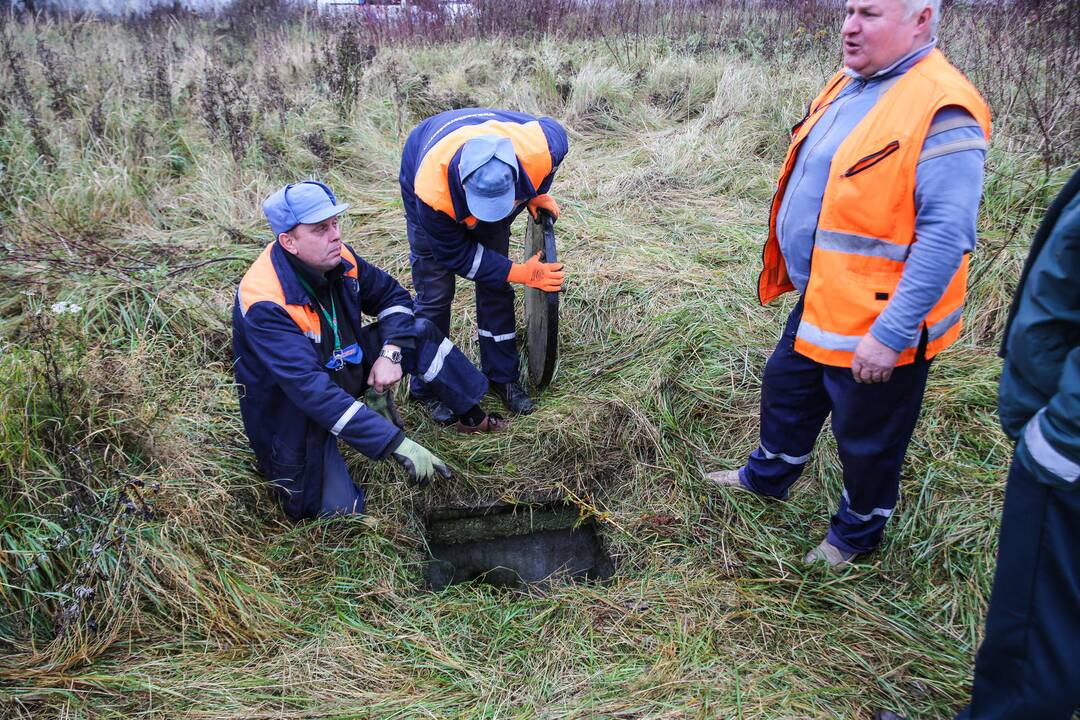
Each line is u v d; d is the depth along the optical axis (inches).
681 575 107.5
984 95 189.0
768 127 219.0
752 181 195.9
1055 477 62.6
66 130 199.5
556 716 87.2
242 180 191.9
